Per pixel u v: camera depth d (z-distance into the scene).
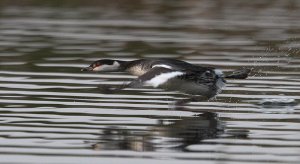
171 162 11.58
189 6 30.72
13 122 13.68
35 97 15.70
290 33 24.47
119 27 25.78
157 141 12.66
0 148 12.08
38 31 24.78
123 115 14.38
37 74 18.17
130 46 22.14
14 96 15.75
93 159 11.66
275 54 20.98
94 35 24.12
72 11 29.31
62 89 16.55
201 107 15.19
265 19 27.39
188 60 19.86
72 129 13.31
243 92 16.42
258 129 13.45
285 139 12.81
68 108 14.83
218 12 29.14
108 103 15.32
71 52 21.11
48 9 29.70
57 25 26.06
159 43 22.70
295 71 18.72
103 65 15.16
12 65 19.19
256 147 12.34
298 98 15.87
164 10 29.75
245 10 29.62
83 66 19.17
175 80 13.55
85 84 17.16
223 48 21.89
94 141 12.61
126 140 12.73
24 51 21.19
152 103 15.44
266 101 15.60
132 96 16.05
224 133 13.19
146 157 11.82
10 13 28.58
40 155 11.77
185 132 13.28
